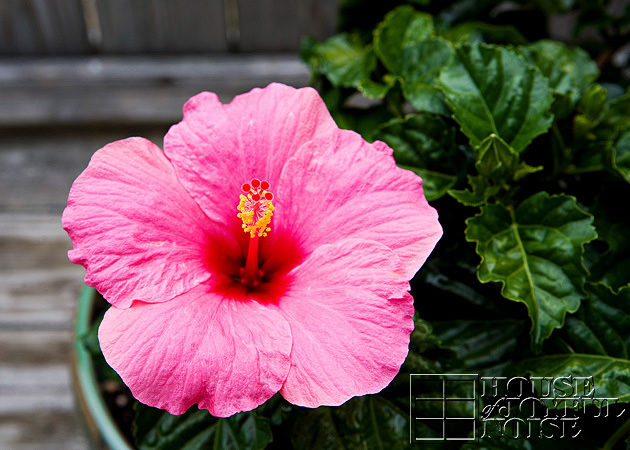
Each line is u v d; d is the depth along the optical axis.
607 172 0.34
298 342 0.25
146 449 0.31
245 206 0.27
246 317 0.26
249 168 0.28
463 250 0.33
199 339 0.25
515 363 0.30
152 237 0.26
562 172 0.35
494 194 0.32
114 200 0.26
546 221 0.31
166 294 0.26
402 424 0.30
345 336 0.25
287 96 0.28
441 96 0.35
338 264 0.26
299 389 0.25
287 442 0.32
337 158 0.27
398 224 0.26
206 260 0.28
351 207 0.27
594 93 0.33
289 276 0.28
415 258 0.26
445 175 0.33
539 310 0.29
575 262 0.30
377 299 0.25
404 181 0.27
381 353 0.25
